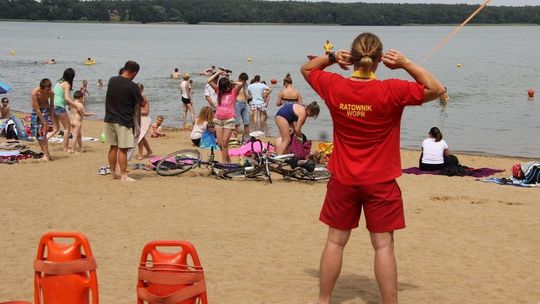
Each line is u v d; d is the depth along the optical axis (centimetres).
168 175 1308
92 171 1328
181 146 1831
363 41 524
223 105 1384
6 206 1028
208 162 1327
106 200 1083
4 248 805
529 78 4556
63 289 457
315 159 1489
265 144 1620
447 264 784
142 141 1526
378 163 520
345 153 529
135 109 1227
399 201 527
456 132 2322
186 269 432
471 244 878
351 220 546
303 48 10112
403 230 945
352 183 525
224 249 820
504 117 2677
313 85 543
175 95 3353
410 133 2300
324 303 570
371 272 738
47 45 9988
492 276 741
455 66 5969
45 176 1272
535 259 813
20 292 652
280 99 1789
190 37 14912
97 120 2502
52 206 1034
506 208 1109
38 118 1430
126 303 623
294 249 827
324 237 888
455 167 1495
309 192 1193
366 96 511
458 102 3142
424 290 682
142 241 849
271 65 6041
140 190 1165
